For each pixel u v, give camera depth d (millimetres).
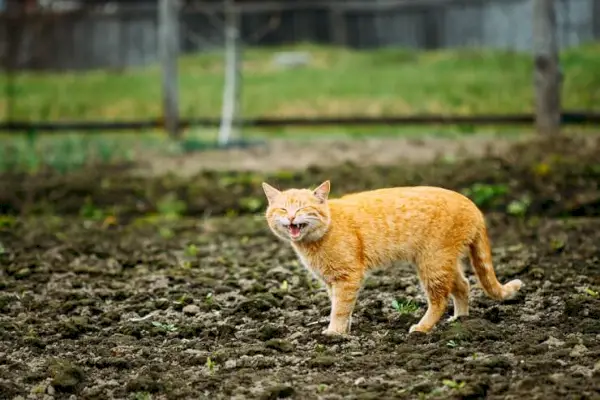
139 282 10945
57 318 9773
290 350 8523
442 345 8461
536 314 9391
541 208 14031
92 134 23016
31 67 34312
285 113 25406
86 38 34562
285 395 7457
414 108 25141
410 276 10820
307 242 8852
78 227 13969
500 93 26062
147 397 7602
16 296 10453
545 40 19375
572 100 24391
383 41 35719
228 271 11359
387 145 20016
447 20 34531
